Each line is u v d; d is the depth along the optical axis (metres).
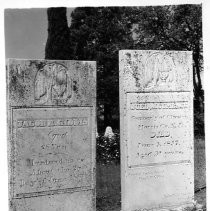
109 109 5.86
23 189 2.61
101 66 6.01
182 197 3.02
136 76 2.85
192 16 6.12
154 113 2.91
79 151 2.80
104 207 3.53
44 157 2.68
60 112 2.73
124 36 6.27
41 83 2.67
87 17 6.11
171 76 2.97
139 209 2.86
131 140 2.83
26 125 2.62
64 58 5.91
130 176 2.83
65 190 2.75
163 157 2.94
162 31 6.29
